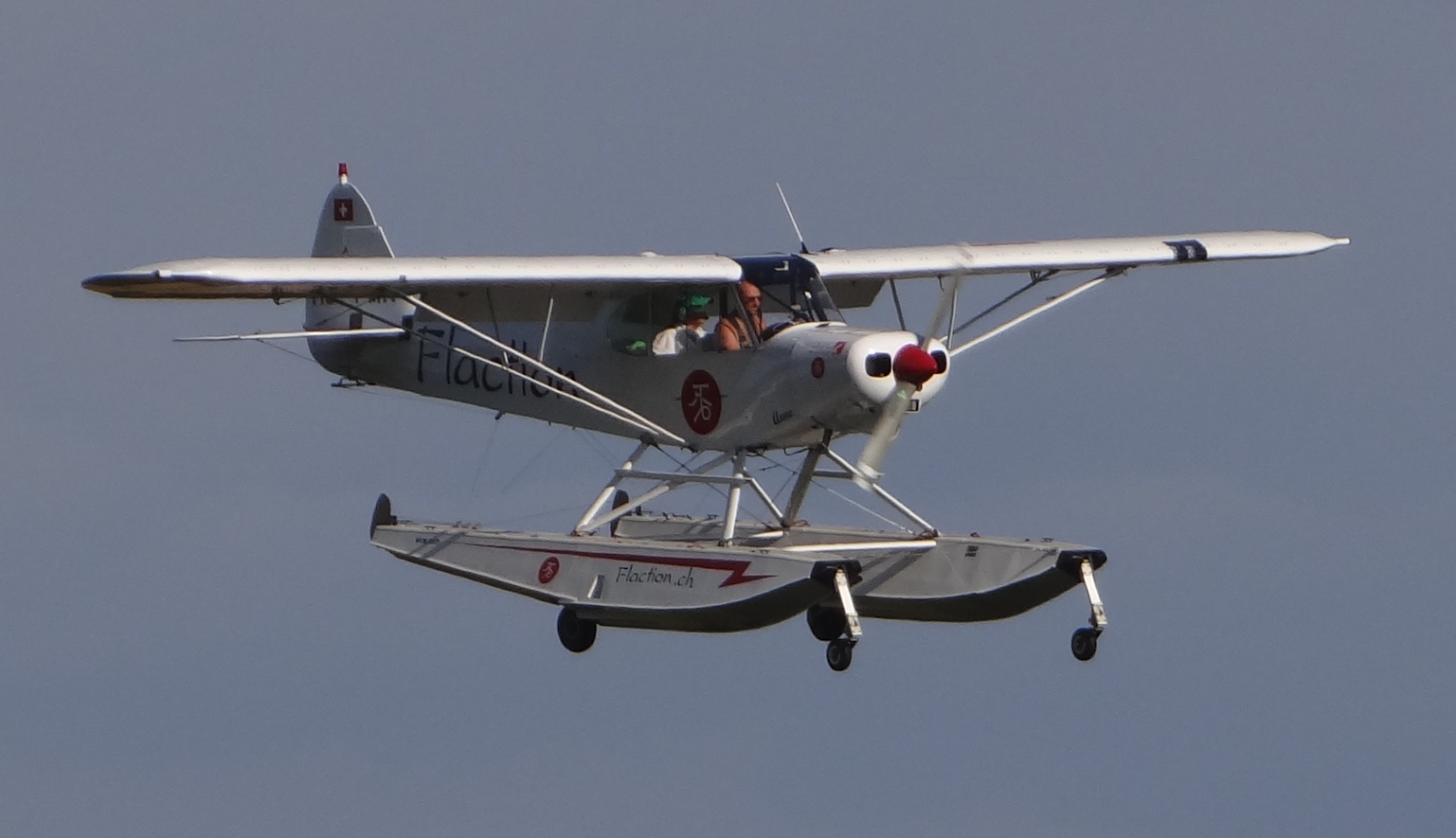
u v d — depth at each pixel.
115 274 57.06
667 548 63.50
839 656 59.88
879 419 62.19
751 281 65.00
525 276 61.41
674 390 66.50
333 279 59.06
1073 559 62.97
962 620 65.94
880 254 66.94
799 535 68.88
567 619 66.06
